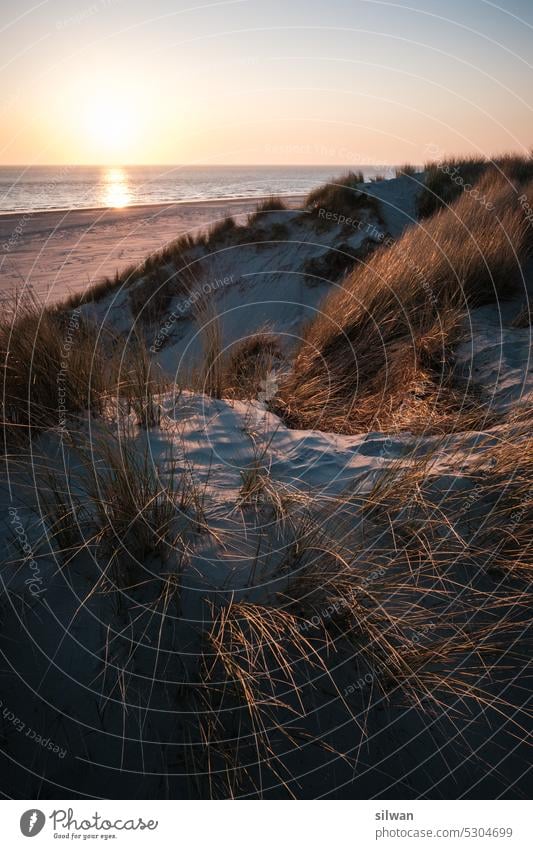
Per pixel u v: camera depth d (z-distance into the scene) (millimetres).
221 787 1791
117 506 2357
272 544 2385
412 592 2268
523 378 4004
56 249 21312
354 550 2377
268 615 2086
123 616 2090
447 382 4203
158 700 1902
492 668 2076
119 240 23000
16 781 1784
